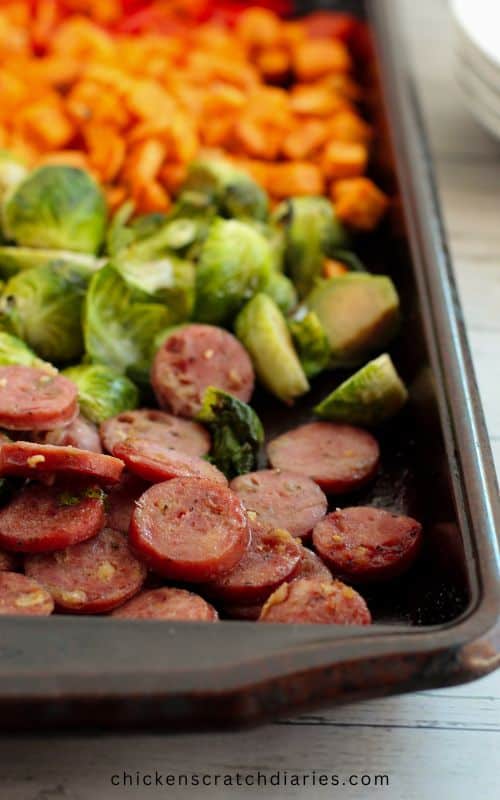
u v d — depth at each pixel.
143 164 0.65
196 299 0.59
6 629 0.43
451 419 0.51
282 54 0.76
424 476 0.53
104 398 0.55
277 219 0.65
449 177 0.72
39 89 0.69
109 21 0.78
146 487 0.51
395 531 0.50
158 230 0.63
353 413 0.56
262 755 0.47
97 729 0.42
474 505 0.48
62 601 0.47
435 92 0.79
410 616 0.49
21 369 0.52
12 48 0.73
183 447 0.54
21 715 0.42
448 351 0.54
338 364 0.60
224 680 0.42
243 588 0.48
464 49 0.70
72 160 0.66
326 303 0.60
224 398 0.55
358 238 0.67
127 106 0.66
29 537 0.48
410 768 0.47
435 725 0.48
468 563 0.46
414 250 0.59
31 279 0.58
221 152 0.68
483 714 0.48
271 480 0.52
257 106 0.69
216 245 0.59
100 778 0.46
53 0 0.77
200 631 0.44
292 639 0.43
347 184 0.66
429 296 0.57
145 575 0.48
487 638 0.44
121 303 0.58
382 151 0.68
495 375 0.60
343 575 0.50
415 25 0.86
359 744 0.47
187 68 0.72
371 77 0.72
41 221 0.61
